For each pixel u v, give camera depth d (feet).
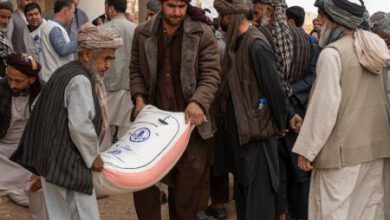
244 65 12.18
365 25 10.57
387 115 10.59
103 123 10.18
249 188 12.42
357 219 10.48
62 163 9.37
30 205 12.63
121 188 10.31
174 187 12.50
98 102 9.83
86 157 9.45
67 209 9.82
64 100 9.38
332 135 10.14
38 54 20.43
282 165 13.80
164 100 12.13
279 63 13.33
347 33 10.39
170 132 11.15
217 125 13.37
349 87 10.02
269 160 12.44
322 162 10.24
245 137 12.13
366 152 10.11
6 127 13.60
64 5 18.63
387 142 10.44
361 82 10.12
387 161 10.82
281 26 13.35
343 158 10.07
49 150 9.41
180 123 11.33
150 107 11.96
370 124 10.21
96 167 9.85
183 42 11.67
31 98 13.17
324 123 9.92
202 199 15.17
